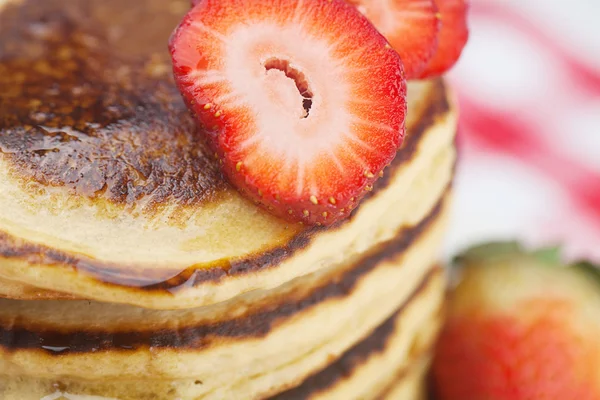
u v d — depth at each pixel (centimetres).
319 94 17
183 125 19
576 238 32
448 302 25
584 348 24
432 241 21
